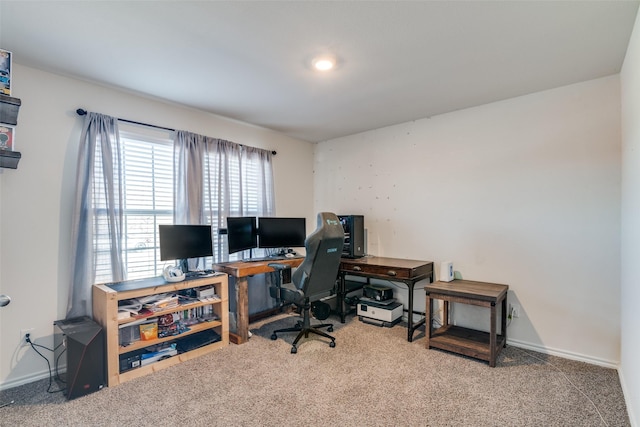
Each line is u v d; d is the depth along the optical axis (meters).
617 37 1.99
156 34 1.95
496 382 2.31
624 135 2.31
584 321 2.65
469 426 1.83
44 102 2.42
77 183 2.49
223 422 1.87
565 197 2.74
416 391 2.19
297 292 2.93
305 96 2.97
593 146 2.61
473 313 3.25
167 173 3.13
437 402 2.06
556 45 2.08
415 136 3.69
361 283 4.14
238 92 2.87
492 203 3.13
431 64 2.34
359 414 1.94
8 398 2.11
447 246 3.43
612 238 2.53
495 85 2.72
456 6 1.68
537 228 2.87
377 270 3.37
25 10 1.70
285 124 3.86
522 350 2.87
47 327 2.40
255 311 3.84
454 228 3.38
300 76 2.54
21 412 1.97
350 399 2.10
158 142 3.07
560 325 2.75
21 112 2.32
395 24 1.85
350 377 2.39
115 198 2.71
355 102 3.12
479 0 1.63
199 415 1.94
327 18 1.79
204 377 2.40
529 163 2.91
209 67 2.38
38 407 2.02
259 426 1.83
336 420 1.89
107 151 2.64
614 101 2.52
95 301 2.48
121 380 2.32
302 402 2.07
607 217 2.55
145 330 2.53
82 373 2.14
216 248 3.46
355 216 3.89
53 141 2.45
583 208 2.66
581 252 2.66
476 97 3.00
